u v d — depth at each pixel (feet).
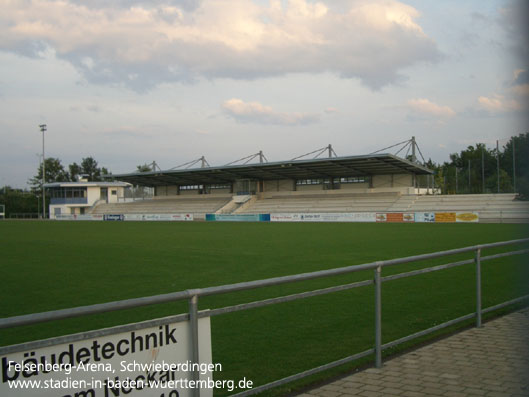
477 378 17.21
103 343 10.41
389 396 15.60
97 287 40.81
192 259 61.77
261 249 74.74
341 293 36.04
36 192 412.36
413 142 209.05
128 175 253.65
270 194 253.03
